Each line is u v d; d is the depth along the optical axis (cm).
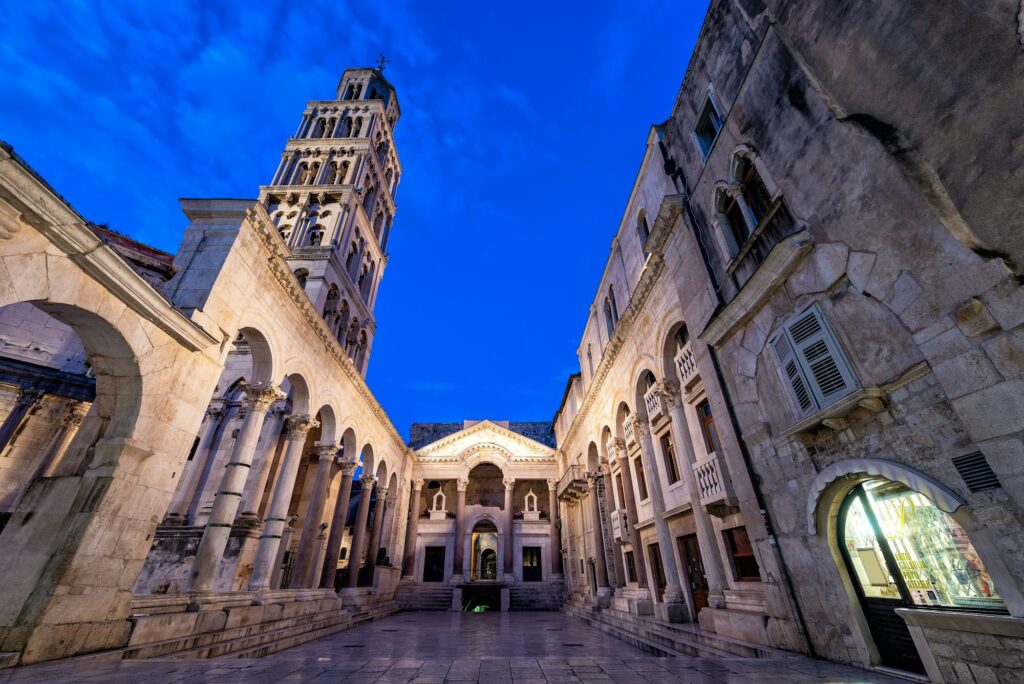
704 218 1116
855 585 664
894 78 575
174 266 1151
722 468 1062
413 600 2998
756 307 853
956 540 521
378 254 3222
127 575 841
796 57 755
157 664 677
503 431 3788
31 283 666
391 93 4072
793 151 765
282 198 2706
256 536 1680
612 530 2020
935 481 520
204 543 1165
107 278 771
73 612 738
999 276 462
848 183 647
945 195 511
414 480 3550
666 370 1371
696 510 1190
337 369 1927
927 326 534
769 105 831
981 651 482
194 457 1956
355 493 3959
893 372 583
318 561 1942
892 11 574
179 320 943
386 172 3650
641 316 1540
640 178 1627
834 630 680
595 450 2398
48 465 1616
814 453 727
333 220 2597
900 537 593
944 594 534
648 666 668
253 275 1286
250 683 541
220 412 2062
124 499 843
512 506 3762
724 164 1002
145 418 891
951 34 502
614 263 2005
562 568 3234
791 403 772
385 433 2762
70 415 1691
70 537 771
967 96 488
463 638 1376
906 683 542
